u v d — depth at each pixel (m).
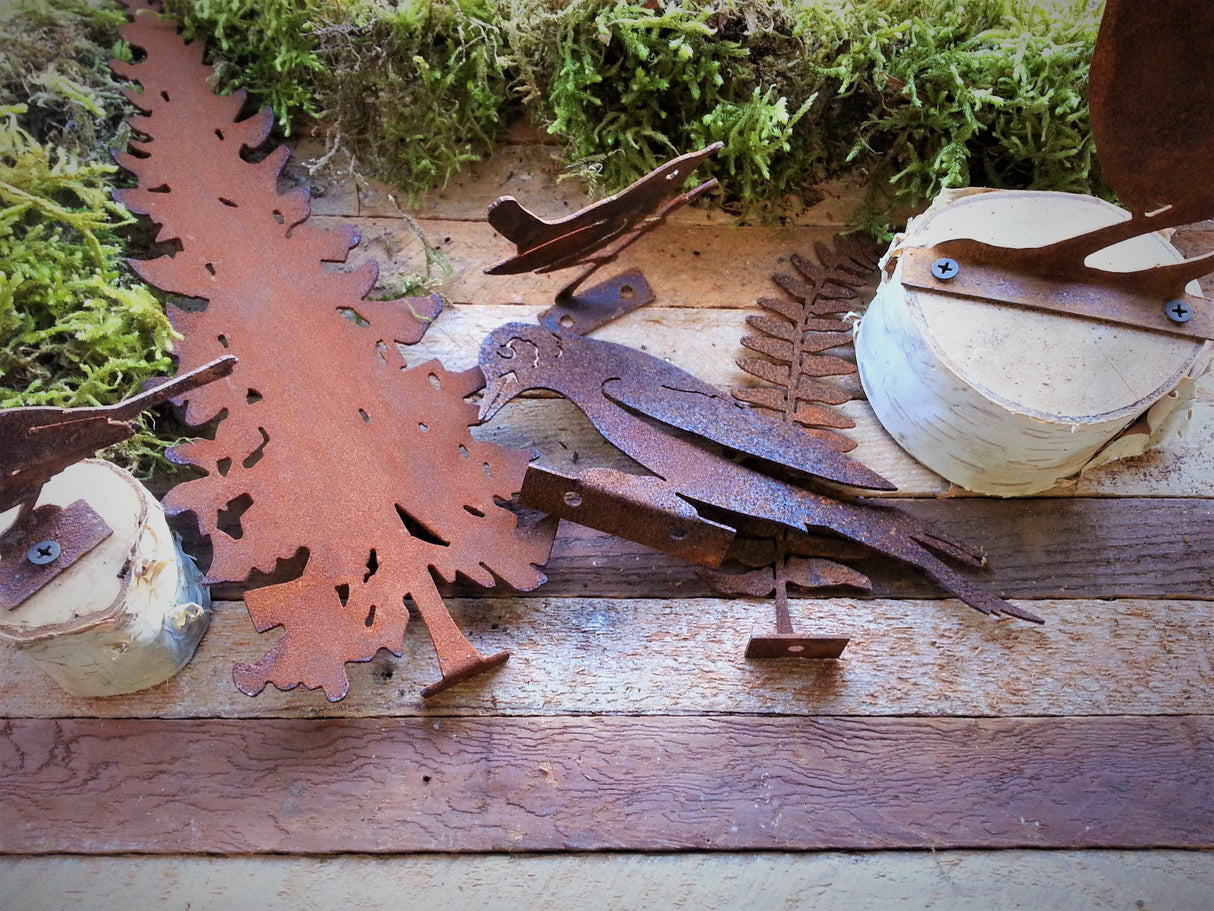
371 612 0.27
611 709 0.28
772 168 0.36
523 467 0.30
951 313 0.29
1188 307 0.29
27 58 0.33
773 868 0.26
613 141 0.35
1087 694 0.29
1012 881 0.26
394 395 0.30
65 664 0.25
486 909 0.25
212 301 0.31
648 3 0.34
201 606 0.28
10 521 0.25
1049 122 0.33
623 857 0.26
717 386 0.33
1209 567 0.30
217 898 0.25
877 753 0.28
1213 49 0.23
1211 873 0.27
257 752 0.27
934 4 0.34
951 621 0.29
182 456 0.28
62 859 0.26
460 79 0.35
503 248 0.35
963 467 0.30
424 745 0.27
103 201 0.31
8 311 0.29
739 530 0.30
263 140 0.34
